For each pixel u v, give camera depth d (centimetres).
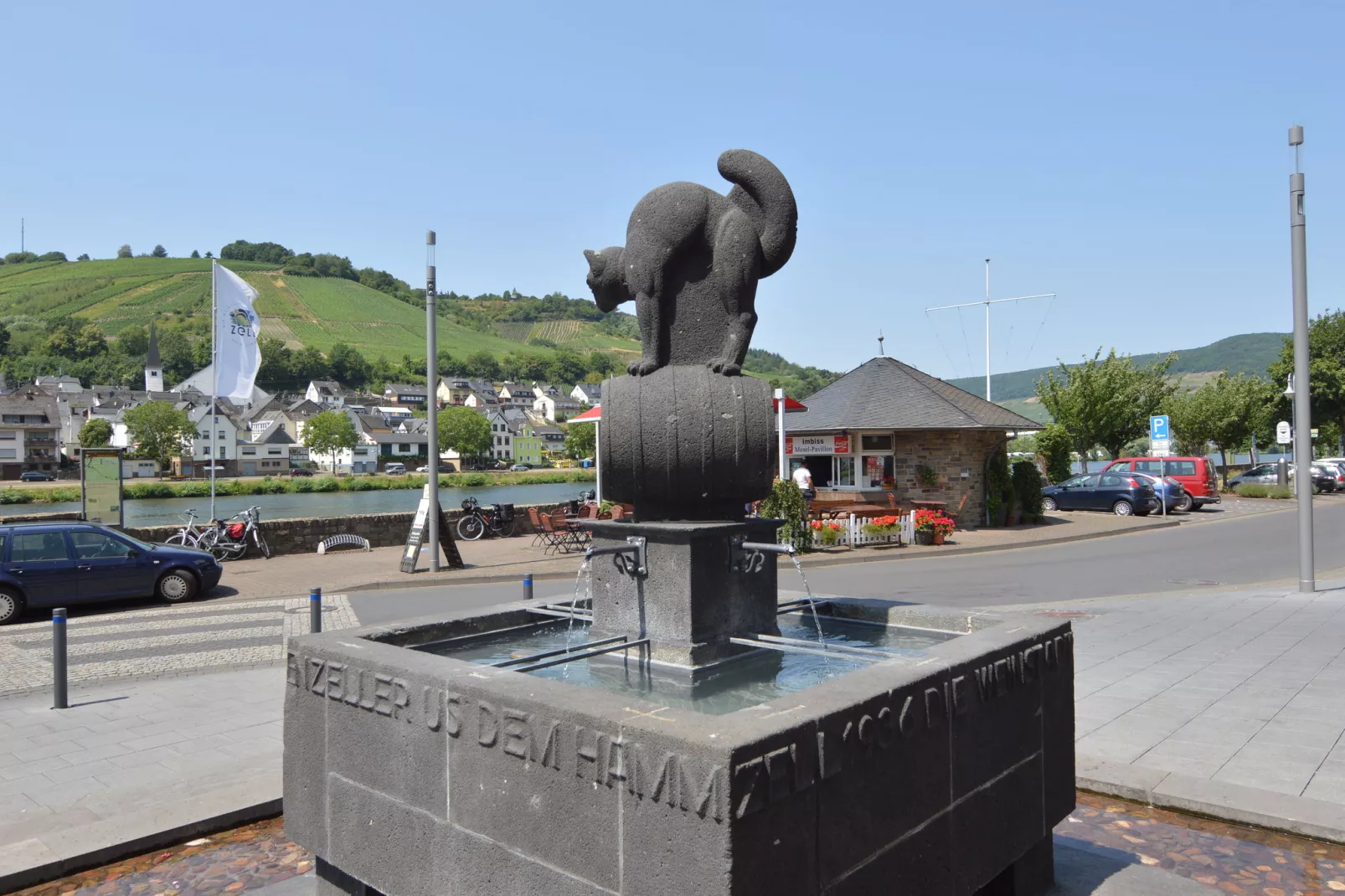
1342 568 1623
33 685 863
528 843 302
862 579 1573
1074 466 6278
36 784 587
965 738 349
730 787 246
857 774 294
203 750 652
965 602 1288
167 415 9300
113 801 543
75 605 1364
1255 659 853
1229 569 1622
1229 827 493
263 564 1884
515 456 13488
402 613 1286
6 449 9256
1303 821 476
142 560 1367
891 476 2531
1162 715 670
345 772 372
